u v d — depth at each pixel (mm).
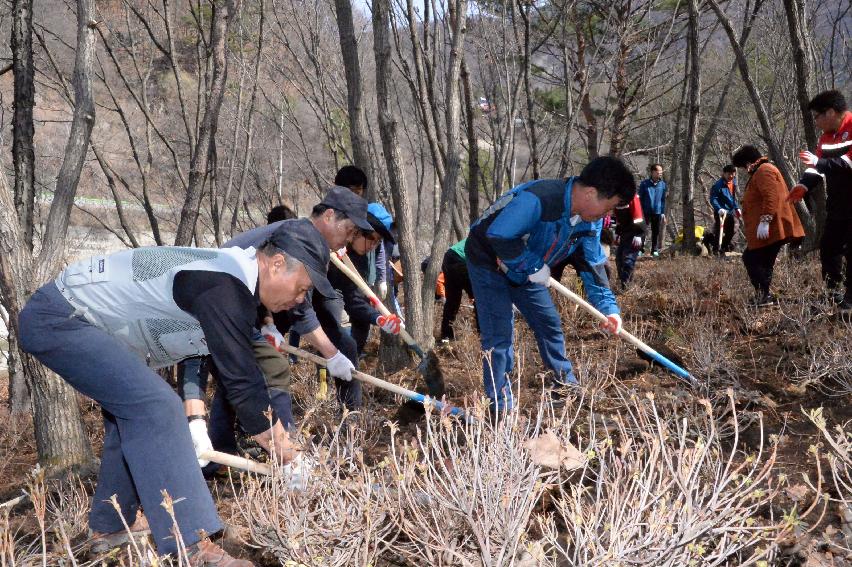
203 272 2629
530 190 3912
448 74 5812
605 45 10594
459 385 5254
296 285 2756
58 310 2635
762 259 6254
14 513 3730
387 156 5578
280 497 2723
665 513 2332
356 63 5512
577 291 7145
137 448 2602
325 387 3896
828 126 5773
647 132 23031
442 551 2471
